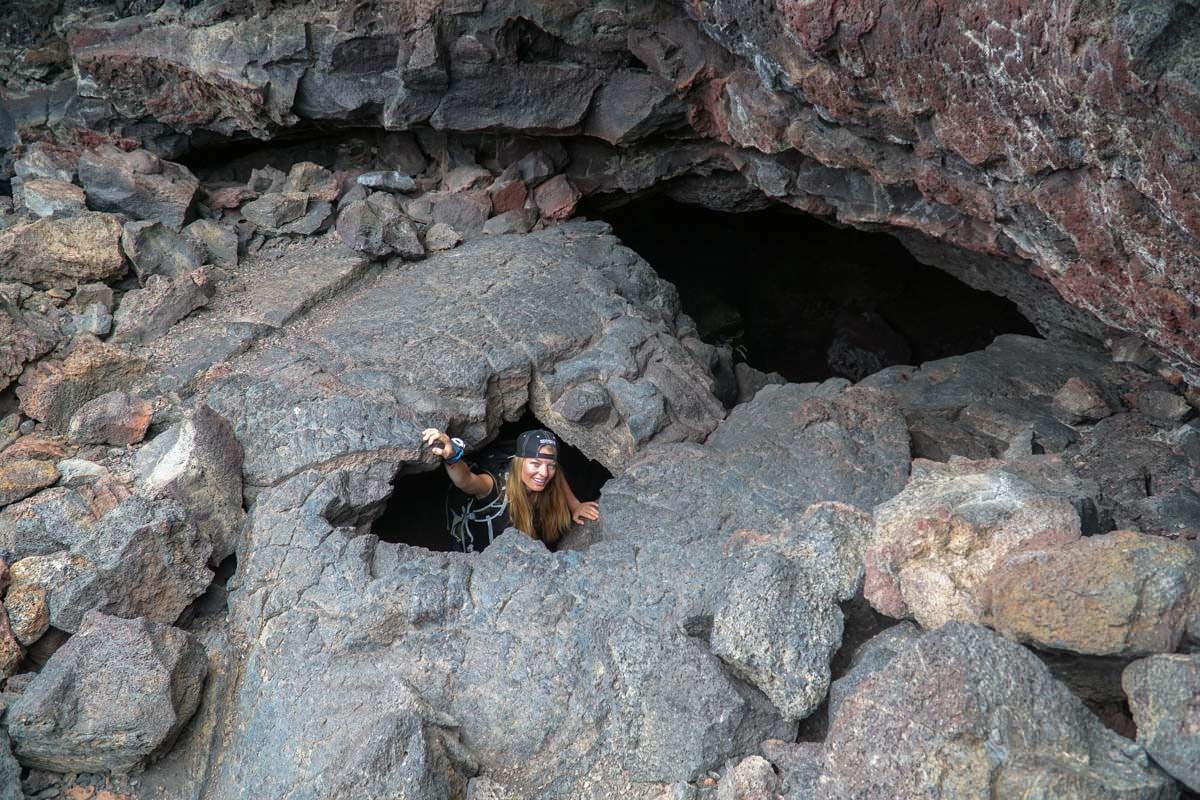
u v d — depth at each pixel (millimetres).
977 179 4004
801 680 3219
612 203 6633
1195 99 2744
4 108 5980
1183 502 4082
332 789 3031
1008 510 3305
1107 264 3580
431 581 3643
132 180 5328
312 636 3572
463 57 5402
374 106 5688
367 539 3828
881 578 3367
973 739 2672
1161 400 4723
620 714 3312
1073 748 2662
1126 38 2787
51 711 3311
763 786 3016
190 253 5242
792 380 8695
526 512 4461
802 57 4195
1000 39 3238
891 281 8641
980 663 2754
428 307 5023
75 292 4934
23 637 3602
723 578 3553
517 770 3285
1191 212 2990
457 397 4555
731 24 4500
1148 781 2555
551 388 4707
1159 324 3594
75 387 4367
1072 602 2863
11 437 4262
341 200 5910
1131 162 3119
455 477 4438
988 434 4734
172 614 3795
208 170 6344
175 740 3539
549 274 5301
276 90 5602
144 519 3799
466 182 6043
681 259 8852
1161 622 2768
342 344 4773
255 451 4230
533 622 3529
